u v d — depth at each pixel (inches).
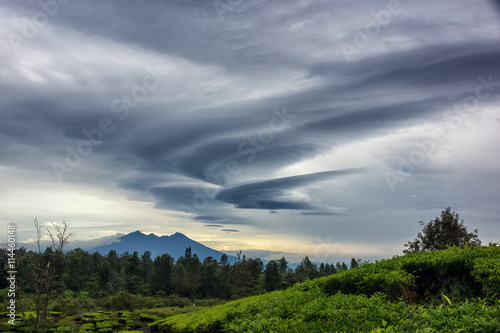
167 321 441.4
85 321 1010.7
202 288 2551.7
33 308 957.2
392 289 227.0
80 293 1823.3
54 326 762.8
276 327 199.0
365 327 159.2
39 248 598.2
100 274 2365.9
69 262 1963.6
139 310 1459.2
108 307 1459.2
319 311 199.6
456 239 505.4
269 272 2406.5
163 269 2456.9
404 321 152.4
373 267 267.3
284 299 267.0
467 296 211.3
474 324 125.6
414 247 538.0
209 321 286.5
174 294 2315.5
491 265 200.8
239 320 251.8
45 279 592.7
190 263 2591.0
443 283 231.8
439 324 136.2
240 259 2452.0
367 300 197.0
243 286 2262.6
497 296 187.8
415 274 243.8
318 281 296.4
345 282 260.5
